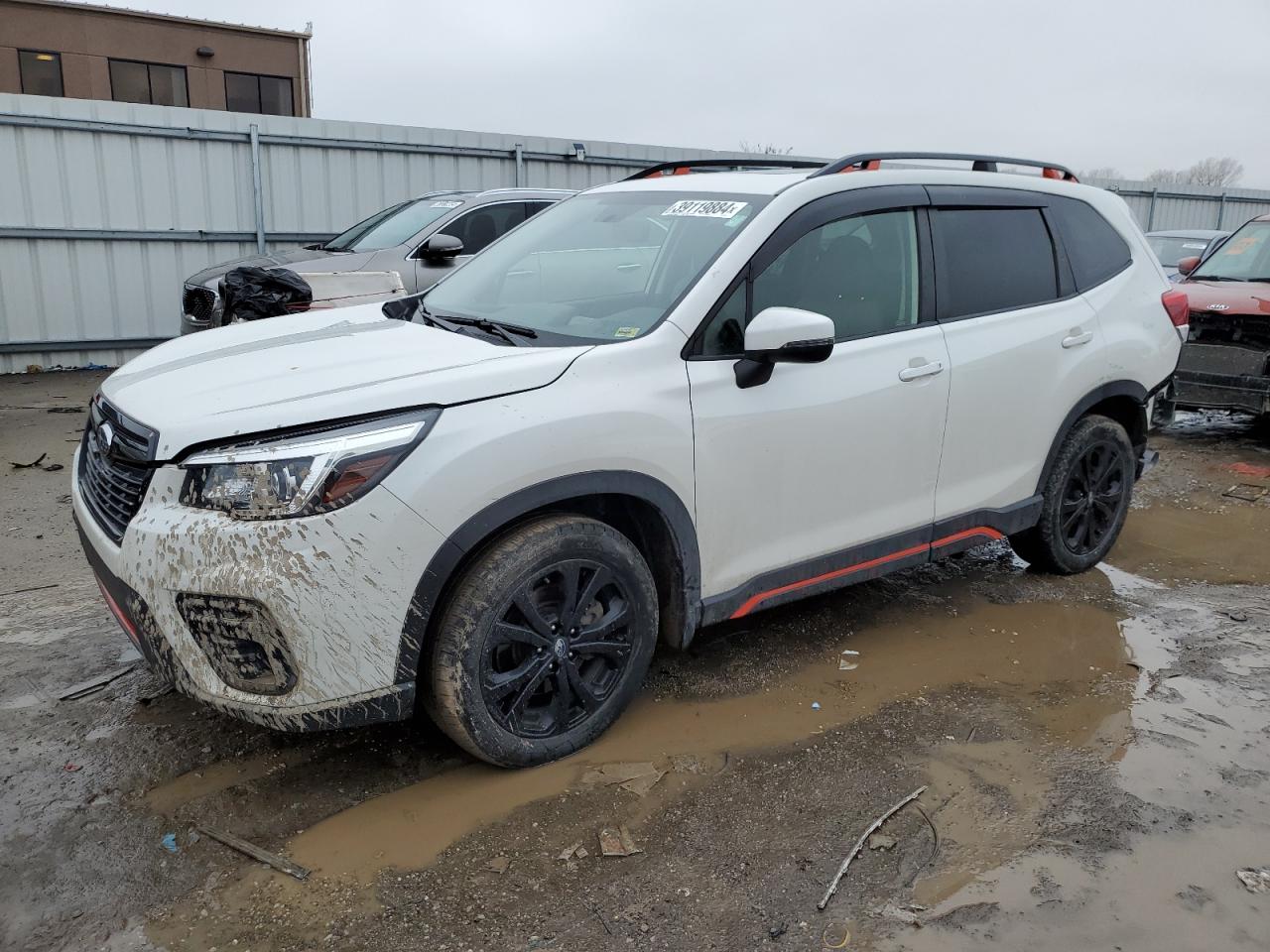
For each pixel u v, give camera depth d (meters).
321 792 2.94
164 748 3.17
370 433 2.62
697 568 3.30
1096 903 2.52
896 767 3.14
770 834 2.78
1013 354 4.12
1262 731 3.43
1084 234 4.61
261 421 2.61
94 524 2.93
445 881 2.56
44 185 10.69
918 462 3.85
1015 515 4.34
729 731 3.34
